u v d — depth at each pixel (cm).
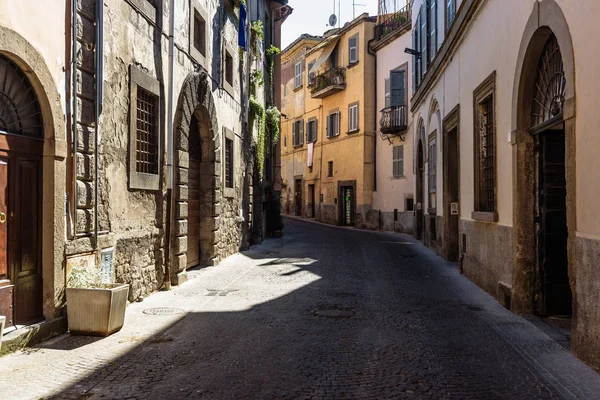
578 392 446
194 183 1223
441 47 1410
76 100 644
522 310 755
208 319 718
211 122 1216
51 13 595
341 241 2031
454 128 1321
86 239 670
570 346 584
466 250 1139
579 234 528
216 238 1280
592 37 497
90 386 454
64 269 629
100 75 689
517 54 760
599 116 482
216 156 1271
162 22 924
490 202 986
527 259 755
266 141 2114
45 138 604
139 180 832
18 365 505
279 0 2256
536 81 734
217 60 1305
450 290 971
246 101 1688
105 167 724
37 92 585
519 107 750
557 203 744
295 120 3928
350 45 3036
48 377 474
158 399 425
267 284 1019
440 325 691
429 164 1761
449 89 1352
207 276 1108
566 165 557
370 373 492
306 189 3738
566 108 555
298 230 2662
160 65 920
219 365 515
